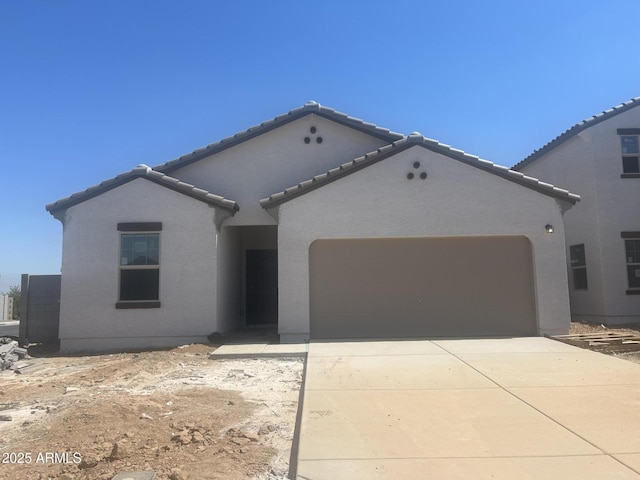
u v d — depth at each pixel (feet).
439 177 41.81
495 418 21.12
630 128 53.26
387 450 17.89
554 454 17.34
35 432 20.12
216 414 22.07
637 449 17.66
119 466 16.56
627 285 51.39
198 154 47.93
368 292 41.83
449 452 17.67
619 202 52.31
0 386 28.99
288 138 48.98
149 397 24.41
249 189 48.32
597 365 30.22
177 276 42.27
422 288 41.88
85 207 42.68
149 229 42.34
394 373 28.91
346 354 34.30
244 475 16.06
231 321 48.83
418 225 41.47
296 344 38.70
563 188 58.03
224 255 45.80
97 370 33.09
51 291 45.83
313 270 41.96
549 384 26.16
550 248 41.65
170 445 18.35
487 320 41.68
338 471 16.22
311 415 21.67
